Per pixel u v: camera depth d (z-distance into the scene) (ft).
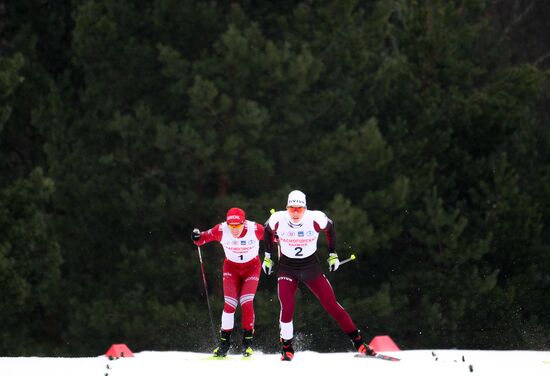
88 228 238.07
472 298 229.66
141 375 75.10
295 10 226.38
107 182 229.04
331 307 86.94
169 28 229.66
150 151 223.71
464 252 230.89
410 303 237.45
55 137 235.40
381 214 227.40
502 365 81.66
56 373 76.69
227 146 209.87
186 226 231.09
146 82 232.12
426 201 231.09
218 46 212.84
